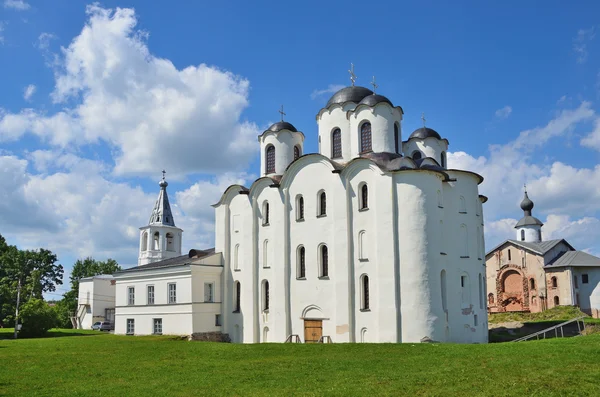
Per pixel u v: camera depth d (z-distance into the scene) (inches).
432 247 1569.9
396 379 850.8
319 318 1715.1
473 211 1834.4
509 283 3211.1
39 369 1078.4
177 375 970.7
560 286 2977.4
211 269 2039.9
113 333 2393.0
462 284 1737.2
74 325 3346.5
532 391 743.1
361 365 1005.8
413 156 2111.2
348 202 1695.4
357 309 1630.2
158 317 2085.4
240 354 1248.2
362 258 1644.9
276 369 997.2
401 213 1592.0
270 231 1909.4
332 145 1942.7
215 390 823.1
